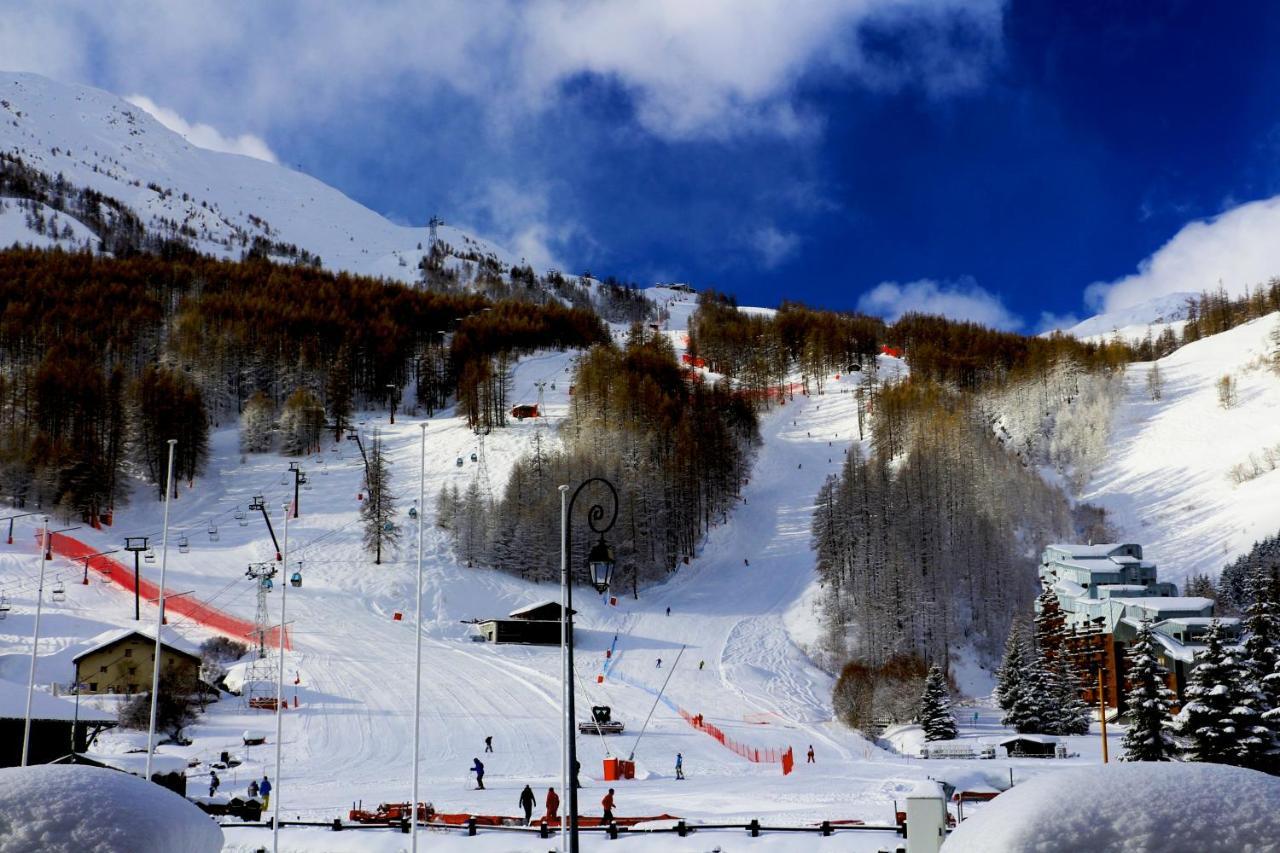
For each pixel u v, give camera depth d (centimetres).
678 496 16375
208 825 773
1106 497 19588
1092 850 610
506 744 7762
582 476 16250
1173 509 18325
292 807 5241
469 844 3797
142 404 18750
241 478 18762
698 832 3856
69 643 10081
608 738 8175
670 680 10812
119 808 699
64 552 13588
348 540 15200
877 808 4781
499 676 10156
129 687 8725
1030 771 5900
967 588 14388
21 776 712
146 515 16625
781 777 6419
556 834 3956
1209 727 5491
